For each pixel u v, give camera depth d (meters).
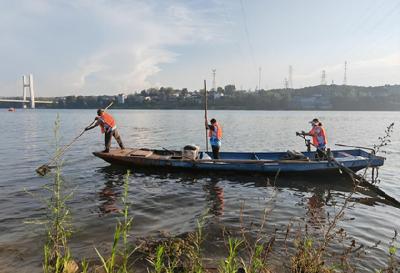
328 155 11.80
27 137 26.86
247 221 7.61
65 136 28.41
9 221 7.31
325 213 8.41
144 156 12.77
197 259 4.88
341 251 5.96
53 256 4.81
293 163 11.85
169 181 11.43
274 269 5.20
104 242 6.30
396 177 13.12
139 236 6.61
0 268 5.28
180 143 24.42
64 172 12.59
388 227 7.45
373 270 5.33
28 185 10.56
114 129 13.66
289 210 8.55
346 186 11.18
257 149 21.61
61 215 5.47
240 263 5.36
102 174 12.32
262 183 11.35
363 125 47.94
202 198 9.52
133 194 9.80
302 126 43.62
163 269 5.05
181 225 7.31
